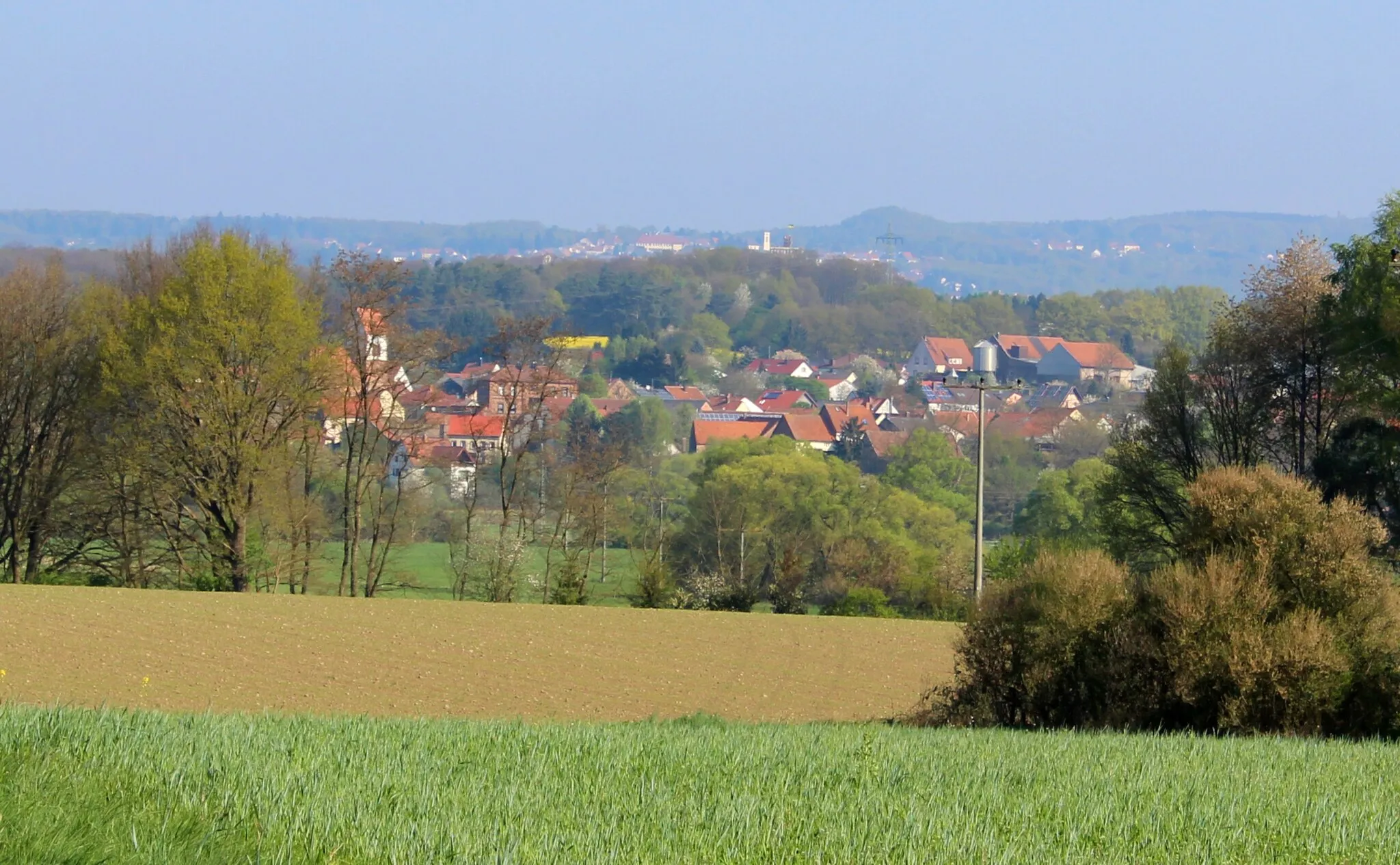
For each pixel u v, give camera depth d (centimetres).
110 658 3909
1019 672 2847
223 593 5369
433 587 7838
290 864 926
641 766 1509
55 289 6556
